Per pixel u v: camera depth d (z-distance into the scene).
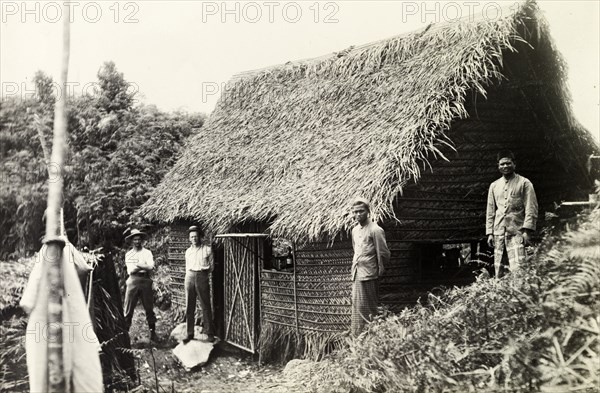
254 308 11.09
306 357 9.67
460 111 8.69
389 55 11.02
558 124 9.80
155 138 20.14
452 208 9.34
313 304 9.70
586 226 6.27
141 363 10.65
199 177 13.22
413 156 8.49
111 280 7.62
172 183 14.17
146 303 12.40
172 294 14.52
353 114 10.49
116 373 7.20
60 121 4.53
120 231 18.84
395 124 9.04
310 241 9.12
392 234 8.97
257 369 10.36
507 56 9.25
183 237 14.11
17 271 9.23
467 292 7.00
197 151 14.34
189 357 10.83
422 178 9.10
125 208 18.62
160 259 18.33
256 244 11.13
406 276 9.04
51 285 4.52
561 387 4.84
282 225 9.30
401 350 6.12
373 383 6.11
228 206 11.20
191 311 11.82
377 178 8.41
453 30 9.84
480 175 9.52
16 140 16.98
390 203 8.37
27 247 16.31
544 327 5.38
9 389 6.54
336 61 12.10
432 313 7.26
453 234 9.30
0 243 16.33
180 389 8.73
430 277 9.27
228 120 14.42
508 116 9.71
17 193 16.41
